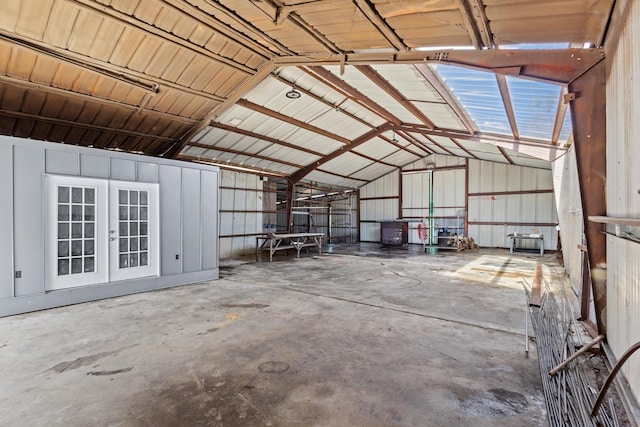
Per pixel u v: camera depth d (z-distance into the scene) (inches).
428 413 80.0
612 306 98.0
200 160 347.9
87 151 184.7
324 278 253.6
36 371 100.7
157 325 142.9
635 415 68.1
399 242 521.3
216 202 255.4
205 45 164.7
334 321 148.9
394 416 78.8
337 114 319.3
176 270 227.6
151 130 245.9
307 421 76.9
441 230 510.9
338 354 113.7
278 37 137.5
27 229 163.9
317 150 402.6
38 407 81.9
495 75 145.3
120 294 196.5
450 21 88.7
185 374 99.2
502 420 77.2
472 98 193.3
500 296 195.8
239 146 339.6
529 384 93.9
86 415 78.8
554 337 108.0
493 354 114.1
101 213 191.9
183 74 186.9
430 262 340.8
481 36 94.9
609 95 94.8
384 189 594.6
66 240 178.1
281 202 571.8
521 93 158.7
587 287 146.5
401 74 198.8
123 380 95.4
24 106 187.3
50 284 172.1
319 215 611.2
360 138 396.2
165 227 222.1
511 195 470.9
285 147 370.9
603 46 96.3
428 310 166.4
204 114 237.6
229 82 201.5
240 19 128.4
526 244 458.3
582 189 107.1
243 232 411.8
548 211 442.0
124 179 200.8
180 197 231.0
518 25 86.2
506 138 279.1
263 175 433.1
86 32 145.0
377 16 94.5
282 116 294.7
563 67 105.8
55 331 135.3
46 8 130.0
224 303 179.8
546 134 229.5
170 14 140.3
